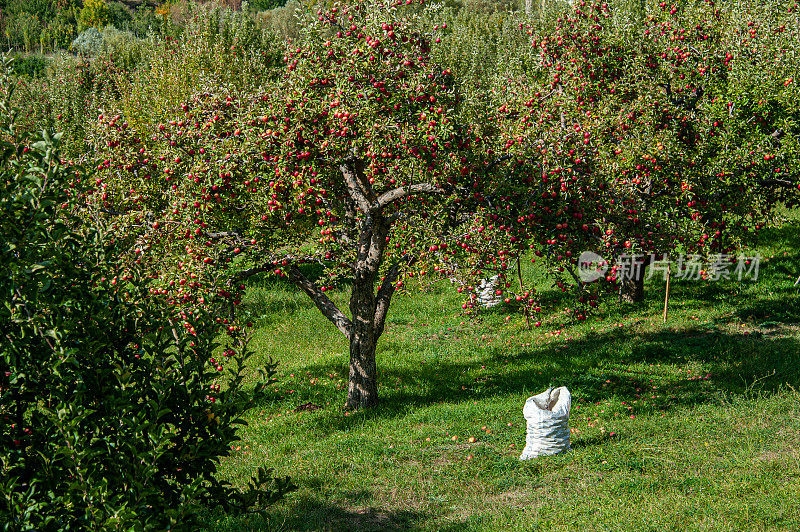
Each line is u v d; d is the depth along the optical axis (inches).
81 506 182.9
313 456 459.5
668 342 673.0
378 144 430.3
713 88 674.8
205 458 221.6
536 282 960.9
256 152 446.6
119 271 226.1
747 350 618.2
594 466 404.2
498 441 464.1
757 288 813.9
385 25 443.5
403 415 538.9
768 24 670.5
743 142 635.5
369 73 450.9
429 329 824.3
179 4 3607.3
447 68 464.8
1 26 3742.6
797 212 1068.5
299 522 359.3
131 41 1578.5
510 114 594.6
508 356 695.7
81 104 1270.9
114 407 196.9
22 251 193.9
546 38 740.0
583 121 627.2
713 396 518.3
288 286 1061.1
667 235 507.8
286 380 669.3
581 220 451.2
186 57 1026.1
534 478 396.5
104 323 212.1
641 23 762.2
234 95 503.2
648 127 629.9
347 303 953.5
